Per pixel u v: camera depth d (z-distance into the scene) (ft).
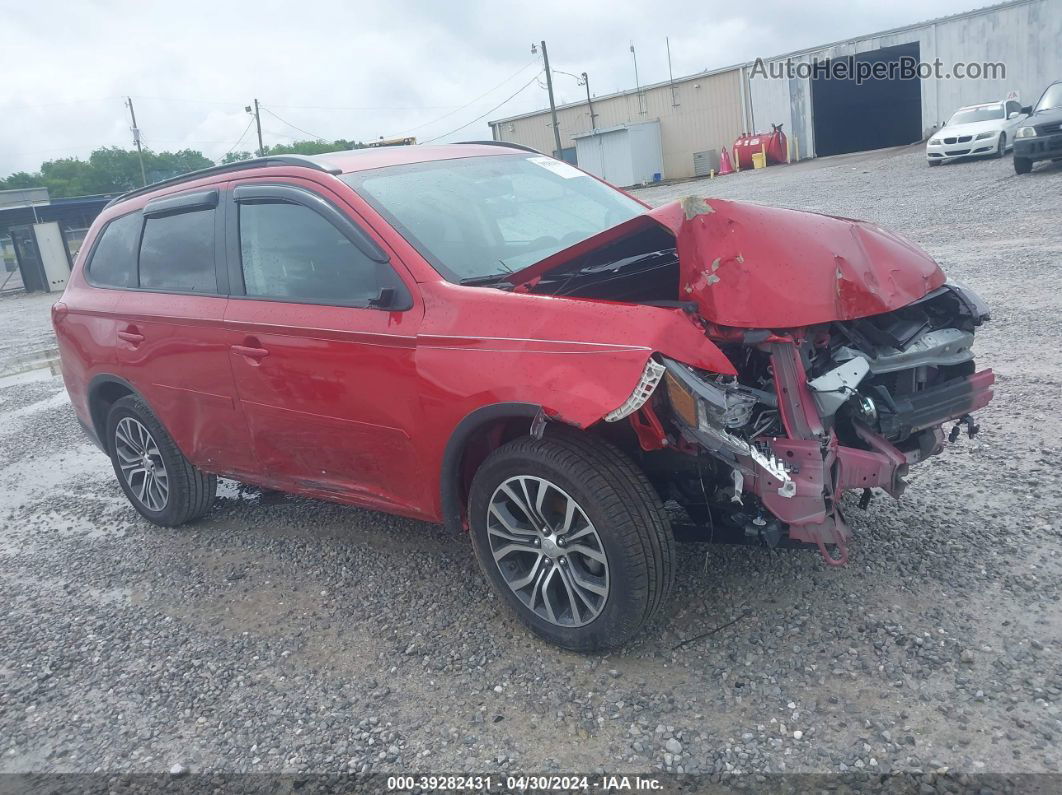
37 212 117.91
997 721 8.92
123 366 16.48
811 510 9.81
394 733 10.10
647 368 9.43
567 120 155.33
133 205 17.28
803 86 124.16
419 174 14.07
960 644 10.20
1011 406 17.72
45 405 32.12
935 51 108.37
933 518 13.33
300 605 13.48
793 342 10.27
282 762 9.85
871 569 12.07
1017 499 13.65
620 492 10.07
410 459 12.02
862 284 10.82
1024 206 44.29
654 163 143.54
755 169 127.03
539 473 10.55
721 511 10.84
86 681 12.12
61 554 17.13
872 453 10.44
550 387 9.98
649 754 9.17
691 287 10.52
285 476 14.37
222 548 16.15
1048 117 54.75
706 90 135.13
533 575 11.16
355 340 12.09
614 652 11.01
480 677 10.94
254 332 13.53
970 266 31.83
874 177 75.66
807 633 10.80
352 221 12.62
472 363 10.78
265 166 14.40
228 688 11.47
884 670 9.93
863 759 8.66
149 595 14.62
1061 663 9.67
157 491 17.42
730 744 9.13
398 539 15.44
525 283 11.46
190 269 15.23
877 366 10.98
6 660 13.00
